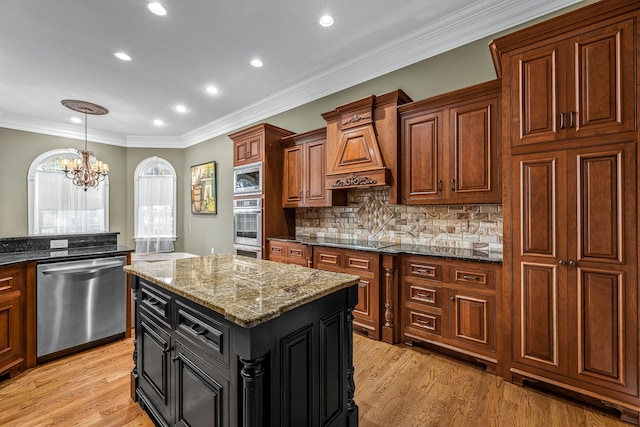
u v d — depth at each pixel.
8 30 2.70
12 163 4.96
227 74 3.63
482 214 2.66
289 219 4.12
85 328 2.50
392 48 3.04
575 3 2.24
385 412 1.75
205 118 5.22
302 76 3.71
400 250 2.67
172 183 6.39
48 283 2.32
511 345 2.00
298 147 3.80
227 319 1.08
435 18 2.66
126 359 2.39
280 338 1.14
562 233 1.79
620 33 1.60
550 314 1.84
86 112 4.79
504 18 2.49
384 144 2.89
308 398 1.28
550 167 1.82
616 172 1.63
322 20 2.64
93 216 5.79
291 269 1.77
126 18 2.57
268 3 2.42
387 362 2.32
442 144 2.58
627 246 1.61
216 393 1.19
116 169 6.11
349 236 3.61
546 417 1.69
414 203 2.75
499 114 2.30
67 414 1.73
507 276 2.00
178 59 3.26
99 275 2.58
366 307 2.79
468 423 1.65
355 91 3.53
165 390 1.54
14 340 2.14
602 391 1.68
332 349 1.43
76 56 3.16
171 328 1.48
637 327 1.59
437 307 2.43
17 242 2.50
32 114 4.93
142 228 6.25
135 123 5.46
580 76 1.71
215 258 2.19
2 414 1.73
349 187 3.08
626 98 1.60
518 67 1.92
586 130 1.70
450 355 2.43
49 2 2.35
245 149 4.11
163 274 1.63
